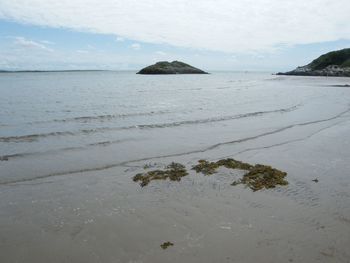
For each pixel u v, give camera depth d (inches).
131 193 355.6
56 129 673.6
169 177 400.8
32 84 2389.3
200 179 398.9
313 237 266.7
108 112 924.0
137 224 287.6
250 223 289.4
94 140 583.5
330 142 592.1
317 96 1528.1
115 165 447.5
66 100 1237.7
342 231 277.9
